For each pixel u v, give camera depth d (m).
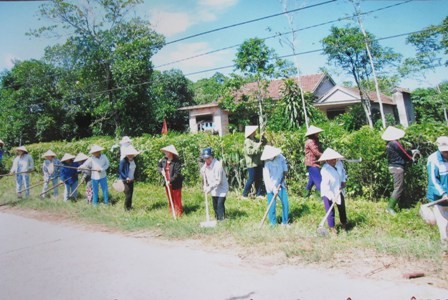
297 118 20.61
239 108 24.64
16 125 26.47
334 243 5.44
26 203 10.46
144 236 6.69
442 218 5.36
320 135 9.05
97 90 25.45
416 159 7.78
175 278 4.61
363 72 23.14
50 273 5.09
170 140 12.47
